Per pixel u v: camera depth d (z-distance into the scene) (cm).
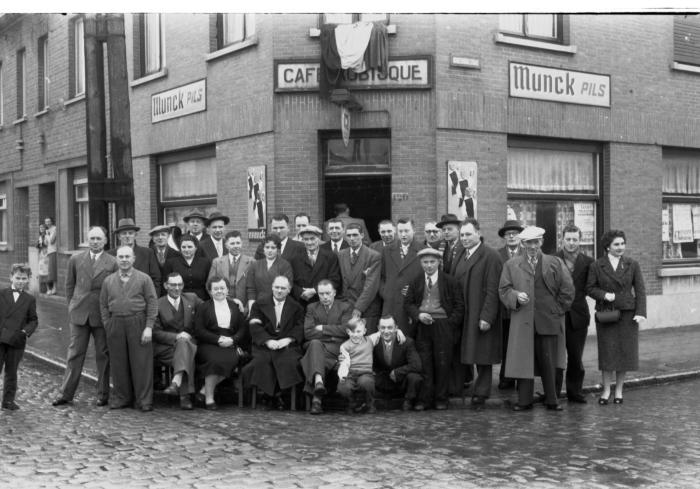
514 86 1306
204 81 1430
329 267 941
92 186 1015
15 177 2255
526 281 870
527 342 870
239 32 1388
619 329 899
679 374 1052
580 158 1434
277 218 977
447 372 881
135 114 1633
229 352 895
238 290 965
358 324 870
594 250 1452
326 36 1220
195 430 761
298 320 902
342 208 1271
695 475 604
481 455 663
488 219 1280
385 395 905
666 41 1505
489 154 1281
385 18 1245
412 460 645
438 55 1229
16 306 859
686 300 1548
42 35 2047
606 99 1423
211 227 1043
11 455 658
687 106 1545
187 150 1517
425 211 1234
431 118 1231
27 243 2273
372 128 1245
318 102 1255
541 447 693
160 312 919
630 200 1466
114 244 1012
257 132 1305
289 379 870
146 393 871
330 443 706
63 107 1942
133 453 665
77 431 755
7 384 865
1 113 2350
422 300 888
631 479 593
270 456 656
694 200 1600
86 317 896
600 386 983
